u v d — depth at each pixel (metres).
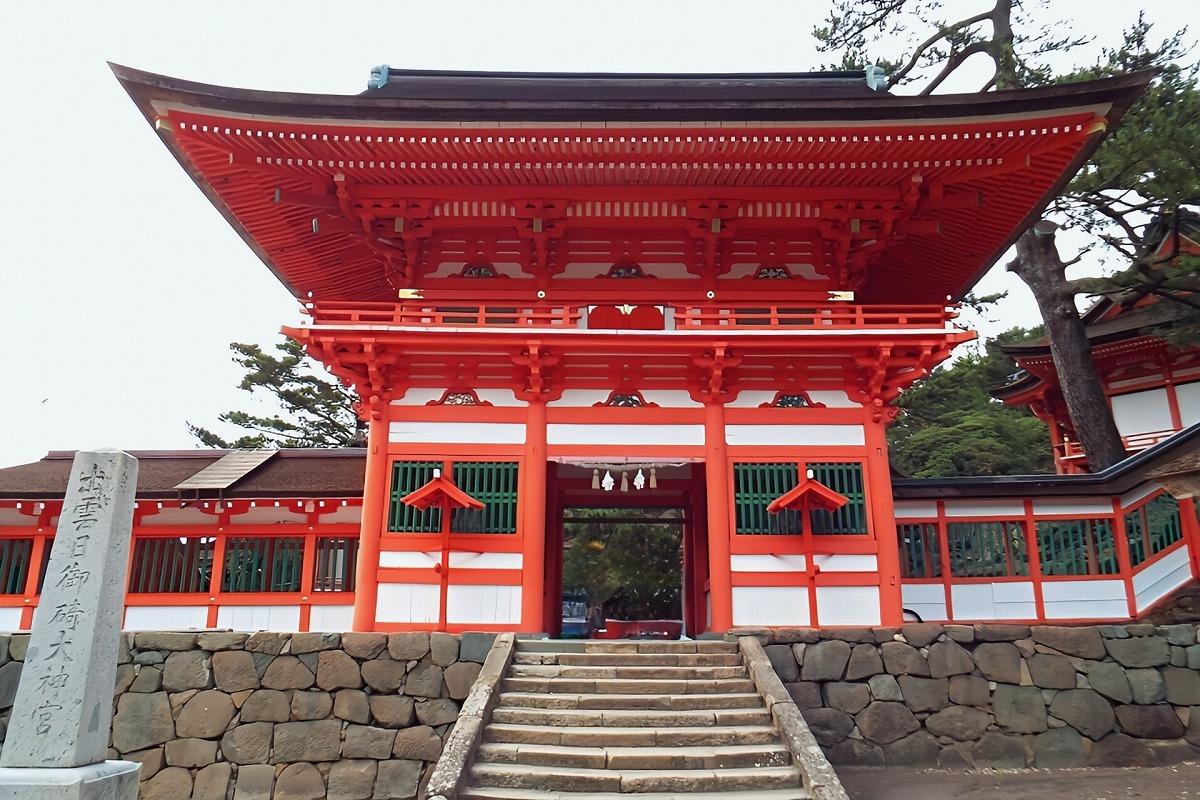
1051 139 13.63
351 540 18.16
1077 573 16.06
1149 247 23.00
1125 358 29.48
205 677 12.11
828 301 15.95
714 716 10.56
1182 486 14.29
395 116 13.23
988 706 12.52
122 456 7.28
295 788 11.65
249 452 20.81
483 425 14.93
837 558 14.32
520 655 12.34
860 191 15.14
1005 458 38.69
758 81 19.88
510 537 14.33
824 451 14.86
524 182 15.12
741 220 15.68
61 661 6.53
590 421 14.99
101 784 6.26
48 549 18.23
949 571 16.23
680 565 36.00
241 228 17.08
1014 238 17.22
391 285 16.77
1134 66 22.61
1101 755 12.35
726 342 14.27
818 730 12.23
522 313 14.74
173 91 12.78
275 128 13.45
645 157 14.14
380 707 11.97
